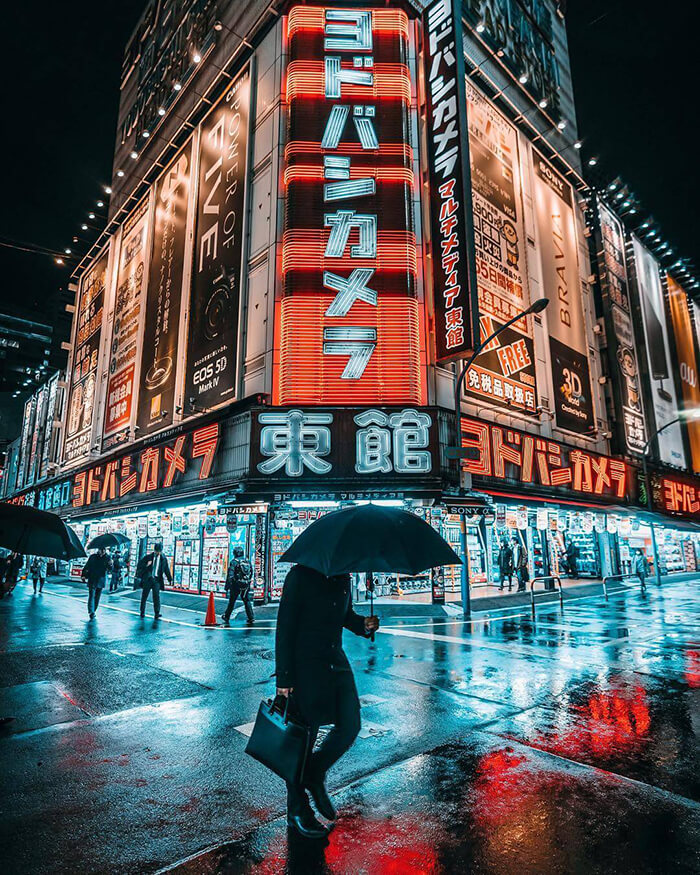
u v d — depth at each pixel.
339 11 19.25
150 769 4.33
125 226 31.09
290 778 3.15
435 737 4.98
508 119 25.08
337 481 15.34
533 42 29.09
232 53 22.30
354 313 16.66
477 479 17.47
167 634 11.07
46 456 39.00
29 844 3.21
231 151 21.52
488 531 22.05
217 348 19.98
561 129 28.33
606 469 25.31
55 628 11.70
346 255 17.05
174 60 28.67
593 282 28.91
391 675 7.43
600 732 5.11
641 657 8.61
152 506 20.33
